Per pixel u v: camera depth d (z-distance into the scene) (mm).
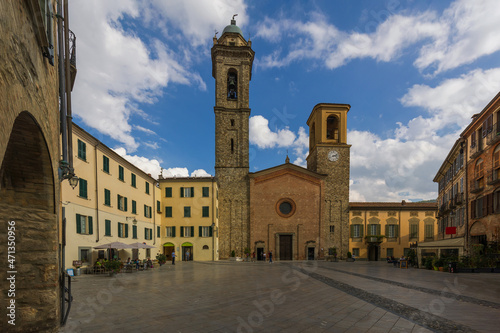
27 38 4410
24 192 5852
